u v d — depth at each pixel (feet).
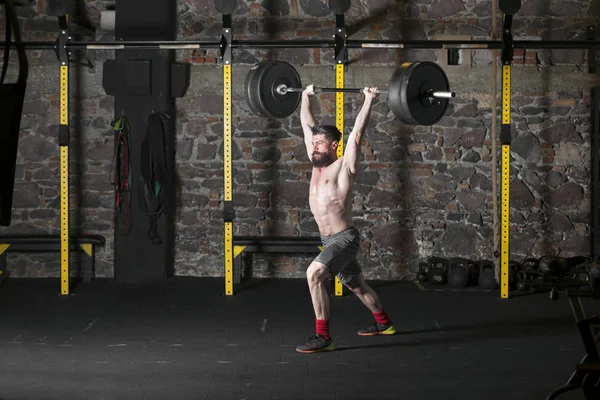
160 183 24.29
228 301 21.58
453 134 24.89
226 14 21.42
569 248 24.82
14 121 9.09
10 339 17.22
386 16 24.81
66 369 14.78
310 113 17.39
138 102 24.31
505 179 21.67
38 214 25.34
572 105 24.64
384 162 25.03
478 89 24.76
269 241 24.50
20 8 24.86
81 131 25.18
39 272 25.40
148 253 24.59
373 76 24.88
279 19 24.99
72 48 21.74
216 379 14.10
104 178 25.26
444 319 19.39
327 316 16.20
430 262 24.52
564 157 24.73
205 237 25.32
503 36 21.17
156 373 14.49
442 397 13.07
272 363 15.24
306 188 25.18
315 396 13.09
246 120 25.16
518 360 15.51
